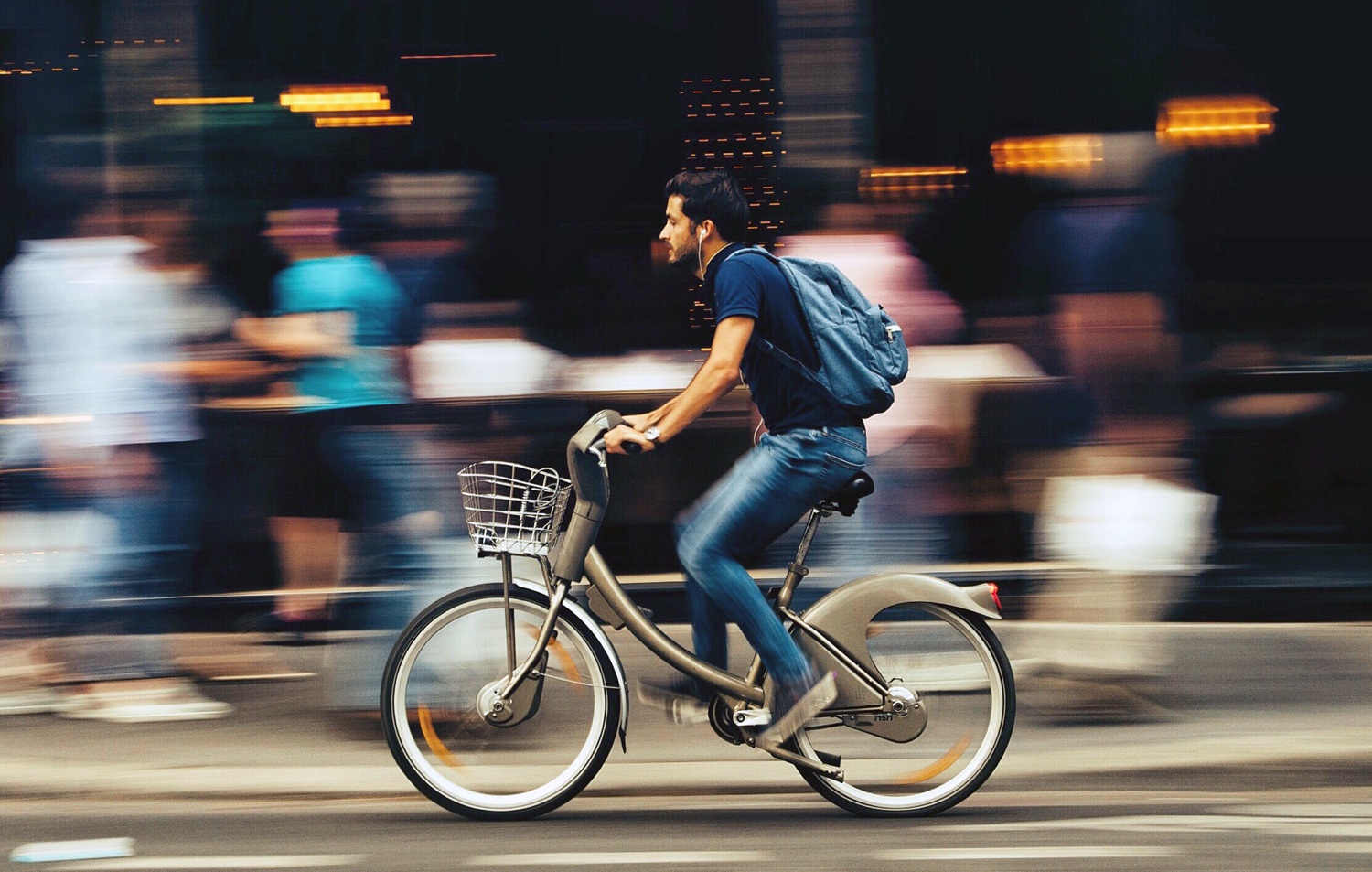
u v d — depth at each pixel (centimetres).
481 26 615
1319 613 683
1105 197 595
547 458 611
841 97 625
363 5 611
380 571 566
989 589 451
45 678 584
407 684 454
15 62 596
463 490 446
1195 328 653
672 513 645
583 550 446
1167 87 616
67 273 586
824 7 620
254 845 437
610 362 627
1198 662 622
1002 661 453
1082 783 493
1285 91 629
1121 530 567
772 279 426
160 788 495
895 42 621
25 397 588
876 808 454
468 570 564
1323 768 503
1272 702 571
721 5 624
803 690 436
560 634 451
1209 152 626
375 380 575
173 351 593
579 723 453
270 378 590
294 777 504
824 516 445
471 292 596
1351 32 623
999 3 612
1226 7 617
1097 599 565
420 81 614
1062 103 610
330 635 589
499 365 587
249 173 599
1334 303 657
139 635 588
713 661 447
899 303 609
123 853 431
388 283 583
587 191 625
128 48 603
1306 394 670
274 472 599
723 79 625
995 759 454
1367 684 591
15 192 598
